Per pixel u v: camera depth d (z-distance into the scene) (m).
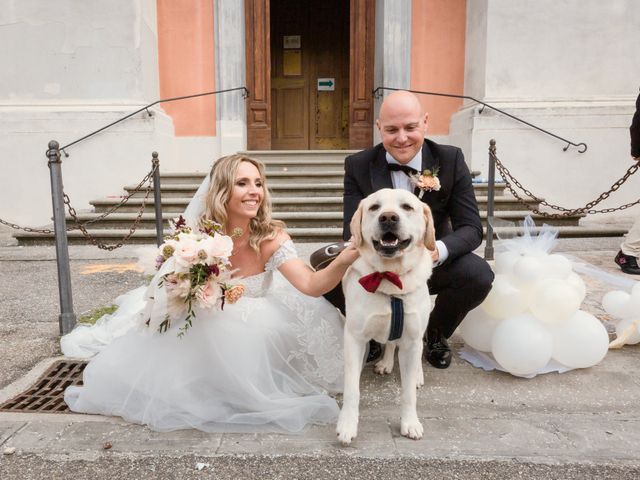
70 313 3.09
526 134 7.62
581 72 7.72
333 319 2.37
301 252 5.45
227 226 2.31
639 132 4.50
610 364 2.63
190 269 1.99
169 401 2.01
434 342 2.67
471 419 2.07
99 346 2.81
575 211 5.20
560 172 7.67
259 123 8.77
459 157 2.67
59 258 3.03
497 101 7.69
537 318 2.49
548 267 2.58
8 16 7.54
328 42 10.85
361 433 1.96
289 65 10.90
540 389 2.36
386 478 1.67
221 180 2.21
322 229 6.12
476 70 8.09
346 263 1.99
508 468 1.72
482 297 2.45
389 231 1.78
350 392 1.92
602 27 7.66
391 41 8.46
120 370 2.10
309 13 10.80
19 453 1.81
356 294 1.95
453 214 2.68
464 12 8.55
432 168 2.62
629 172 4.87
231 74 8.47
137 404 2.07
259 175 2.28
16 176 7.62
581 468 1.72
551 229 2.89
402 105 2.47
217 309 2.11
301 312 2.27
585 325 2.46
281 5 10.77
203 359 2.07
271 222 2.34
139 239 6.10
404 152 2.55
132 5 7.57
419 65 8.62
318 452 1.82
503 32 7.66
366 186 2.67
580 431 1.97
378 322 1.90
